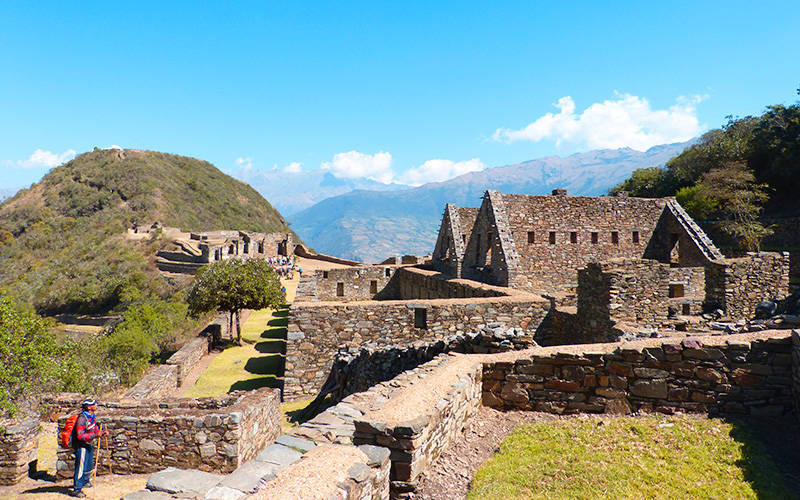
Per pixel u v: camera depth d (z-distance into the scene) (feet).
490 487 18.29
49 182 467.52
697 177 181.47
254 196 589.73
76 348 72.49
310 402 50.62
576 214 84.69
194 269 260.21
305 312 52.65
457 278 81.25
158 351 91.76
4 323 54.44
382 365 39.81
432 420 19.77
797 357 22.71
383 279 108.88
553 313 52.80
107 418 31.35
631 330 38.91
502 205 79.71
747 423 22.79
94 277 280.10
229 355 80.02
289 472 14.15
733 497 17.28
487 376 27.25
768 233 139.85
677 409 24.48
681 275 58.70
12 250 371.76
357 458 15.57
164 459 31.35
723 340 24.35
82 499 27.71
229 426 30.96
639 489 17.99
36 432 35.27
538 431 23.57
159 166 519.60
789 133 167.32
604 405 25.30
